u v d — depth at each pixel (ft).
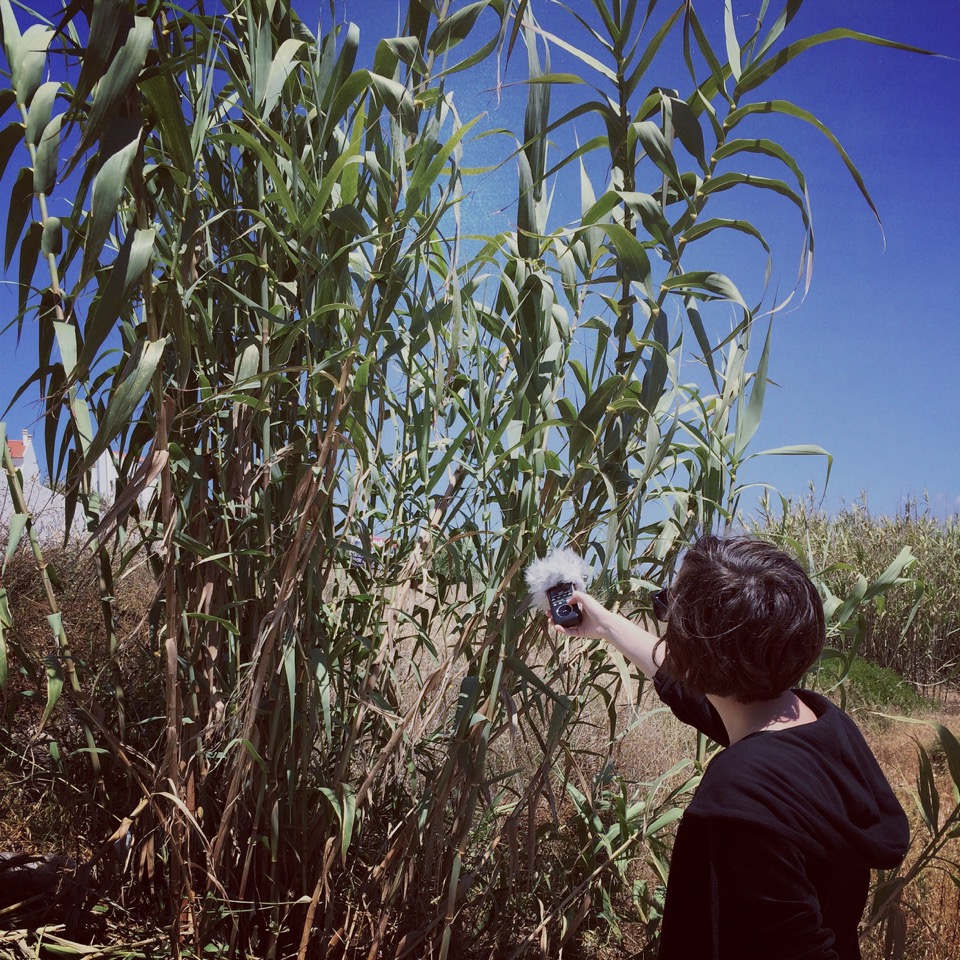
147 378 3.68
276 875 5.84
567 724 6.61
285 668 5.35
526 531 5.62
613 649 6.14
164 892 5.92
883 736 15.07
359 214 4.68
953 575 25.62
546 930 6.05
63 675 5.47
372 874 5.90
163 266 5.25
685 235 5.54
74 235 3.85
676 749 10.65
